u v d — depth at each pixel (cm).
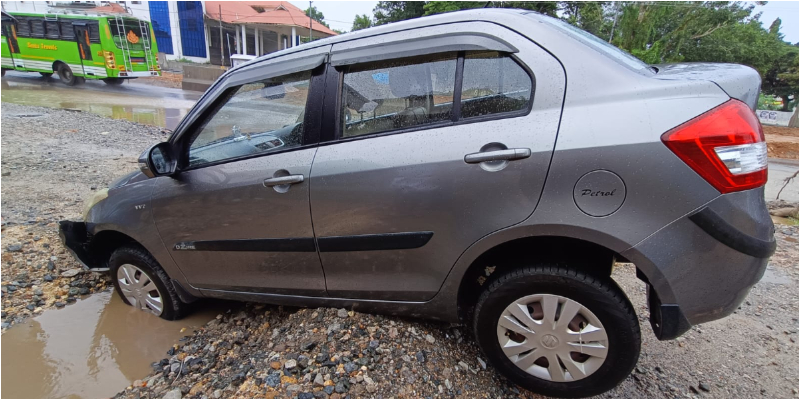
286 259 243
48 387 244
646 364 248
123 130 1025
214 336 282
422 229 205
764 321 297
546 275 193
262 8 3575
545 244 205
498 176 186
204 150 258
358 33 225
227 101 251
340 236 223
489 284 210
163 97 1817
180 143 259
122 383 247
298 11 3628
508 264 209
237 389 218
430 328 250
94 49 1806
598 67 182
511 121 187
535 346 202
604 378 195
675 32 1875
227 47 3506
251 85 246
